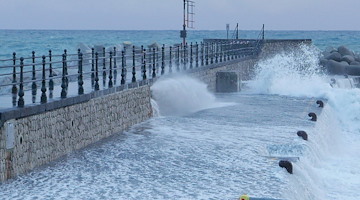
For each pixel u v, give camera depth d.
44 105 22.11
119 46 65.31
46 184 19.64
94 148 25.23
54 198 18.19
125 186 19.72
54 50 123.88
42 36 191.88
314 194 22.12
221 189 19.61
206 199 18.48
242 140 27.52
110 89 28.16
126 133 28.81
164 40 195.12
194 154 24.52
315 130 30.89
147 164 22.70
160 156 24.05
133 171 21.62
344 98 44.94
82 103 25.30
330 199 22.69
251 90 50.28
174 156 24.09
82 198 18.28
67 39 170.12
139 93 32.03
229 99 44.44
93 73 28.14
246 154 24.59
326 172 26.33
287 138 28.09
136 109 31.56
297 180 21.69
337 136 38.41
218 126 31.33
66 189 19.19
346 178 25.61
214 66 48.72
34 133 21.59
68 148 24.17
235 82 49.41
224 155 24.41
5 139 19.66
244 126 31.45
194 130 29.98
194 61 53.50
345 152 32.91
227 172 21.77
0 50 121.00
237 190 19.52
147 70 43.44
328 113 39.59
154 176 21.05
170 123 32.06
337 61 73.94
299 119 34.00
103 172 21.36
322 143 30.97
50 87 24.30
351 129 42.41
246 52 64.19
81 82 25.62
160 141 26.98
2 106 22.14
